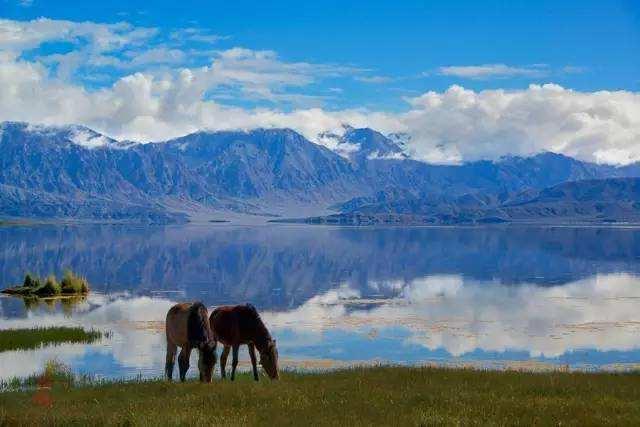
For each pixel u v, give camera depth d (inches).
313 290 3314.5
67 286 3139.8
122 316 2362.2
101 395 837.2
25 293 3107.8
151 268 4680.1
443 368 1065.5
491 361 1552.7
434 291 3206.2
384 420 635.5
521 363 1523.1
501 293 3083.2
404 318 2324.1
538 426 611.8
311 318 2347.4
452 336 1947.6
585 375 975.6
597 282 3563.0
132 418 637.9
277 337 1942.7
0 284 3565.5
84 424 624.1
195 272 4382.4
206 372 873.5
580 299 2834.6
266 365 933.2
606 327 2091.5
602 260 5211.6
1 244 7701.8
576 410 679.7
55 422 639.1
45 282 3112.7
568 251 6417.3
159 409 692.1
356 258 5654.5
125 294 3157.0
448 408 687.1
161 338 1841.8
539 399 735.7
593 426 614.2
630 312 2431.1
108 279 3907.5
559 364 1512.1
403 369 1027.9
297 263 5128.0
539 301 2775.6
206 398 751.7
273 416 659.4
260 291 3282.5
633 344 1793.8
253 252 6432.1
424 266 4778.5
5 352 1593.3
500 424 614.9
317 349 1743.4
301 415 661.3
